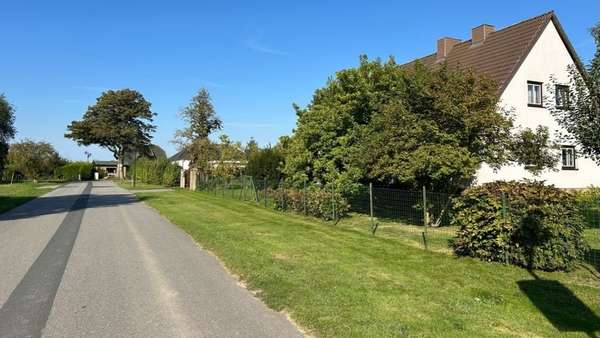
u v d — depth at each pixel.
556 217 8.28
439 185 14.91
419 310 6.11
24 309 6.41
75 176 79.75
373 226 14.06
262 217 16.98
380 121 14.80
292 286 7.24
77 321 5.92
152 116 94.06
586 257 8.82
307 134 18.53
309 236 12.30
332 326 5.54
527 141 14.99
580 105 12.48
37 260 9.62
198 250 10.76
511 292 7.01
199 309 6.37
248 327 5.66
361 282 7.49
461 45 25.72
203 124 44.22
